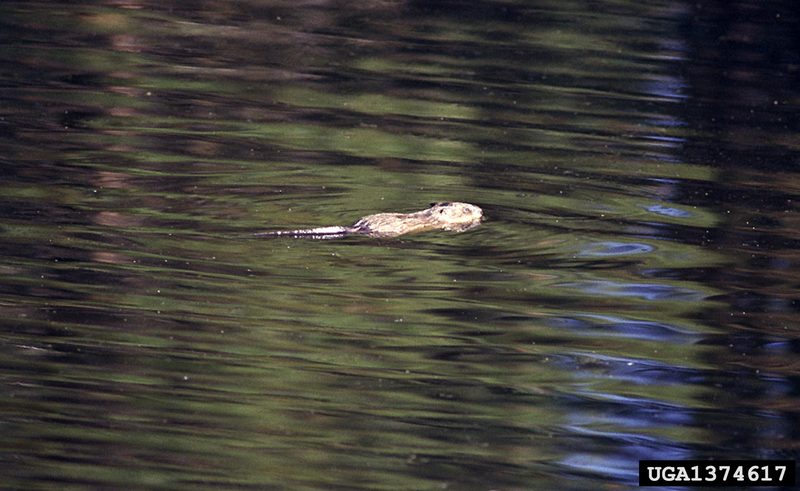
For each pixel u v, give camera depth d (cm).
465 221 2344
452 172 2670
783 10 4631
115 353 1833
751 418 1766
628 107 3328
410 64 3628
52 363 1794
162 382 1762
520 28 4162
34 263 2081
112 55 3528
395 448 1645
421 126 3019
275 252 2173
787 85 3659
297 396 1753
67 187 2431
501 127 3061
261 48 3719
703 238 2377
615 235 2362
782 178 2786
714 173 2797
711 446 1694
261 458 1600
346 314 1984
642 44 4047
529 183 2636
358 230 2272
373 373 1828
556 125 3108
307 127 2953
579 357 1911
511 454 1648
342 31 3997
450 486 1564
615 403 1788
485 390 1805
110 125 2872
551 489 1570
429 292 2075
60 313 1930
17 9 3959
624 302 2086
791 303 2105
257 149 2752
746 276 2206
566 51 3894
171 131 2853
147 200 2384
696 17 4475
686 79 3666
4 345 1831
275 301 2008
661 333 1992
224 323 1933
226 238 2220
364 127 2977
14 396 1705
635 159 2867
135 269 2078
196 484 1530
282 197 2444
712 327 2022
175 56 3566
